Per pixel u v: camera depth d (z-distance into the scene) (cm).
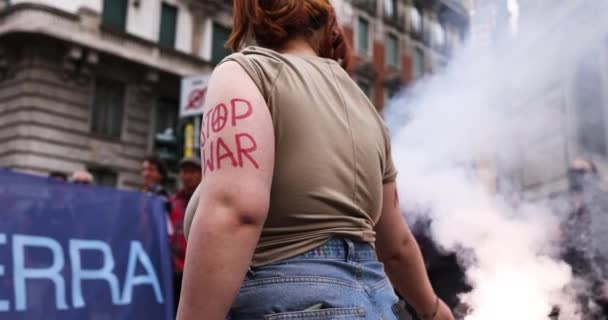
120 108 1381
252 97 82
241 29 100
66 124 1275
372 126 97
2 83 1286
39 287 269
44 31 1228
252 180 77
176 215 351
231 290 73
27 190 279
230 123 79
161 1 1459
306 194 83
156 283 311
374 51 1644
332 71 96
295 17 97
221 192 76
